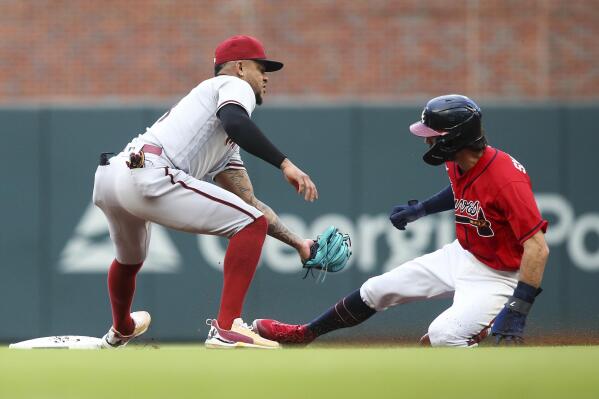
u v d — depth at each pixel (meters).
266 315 32.59
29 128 32.75
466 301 17.98
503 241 17.66
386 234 32.84
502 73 46.56
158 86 46.16
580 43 46.56
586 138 33.41
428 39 46.41
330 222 32.75
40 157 32.75
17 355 12.06
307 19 46.28
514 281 18.06
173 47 46.25
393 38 46.34
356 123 32.97
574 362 10.87
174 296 32.62
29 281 32.78
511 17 46.53
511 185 16.94
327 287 32.66
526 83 46.56
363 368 10.48
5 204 32.75
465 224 17.89
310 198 16.20
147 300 32.66
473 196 17.50
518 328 16.66
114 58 46.19
